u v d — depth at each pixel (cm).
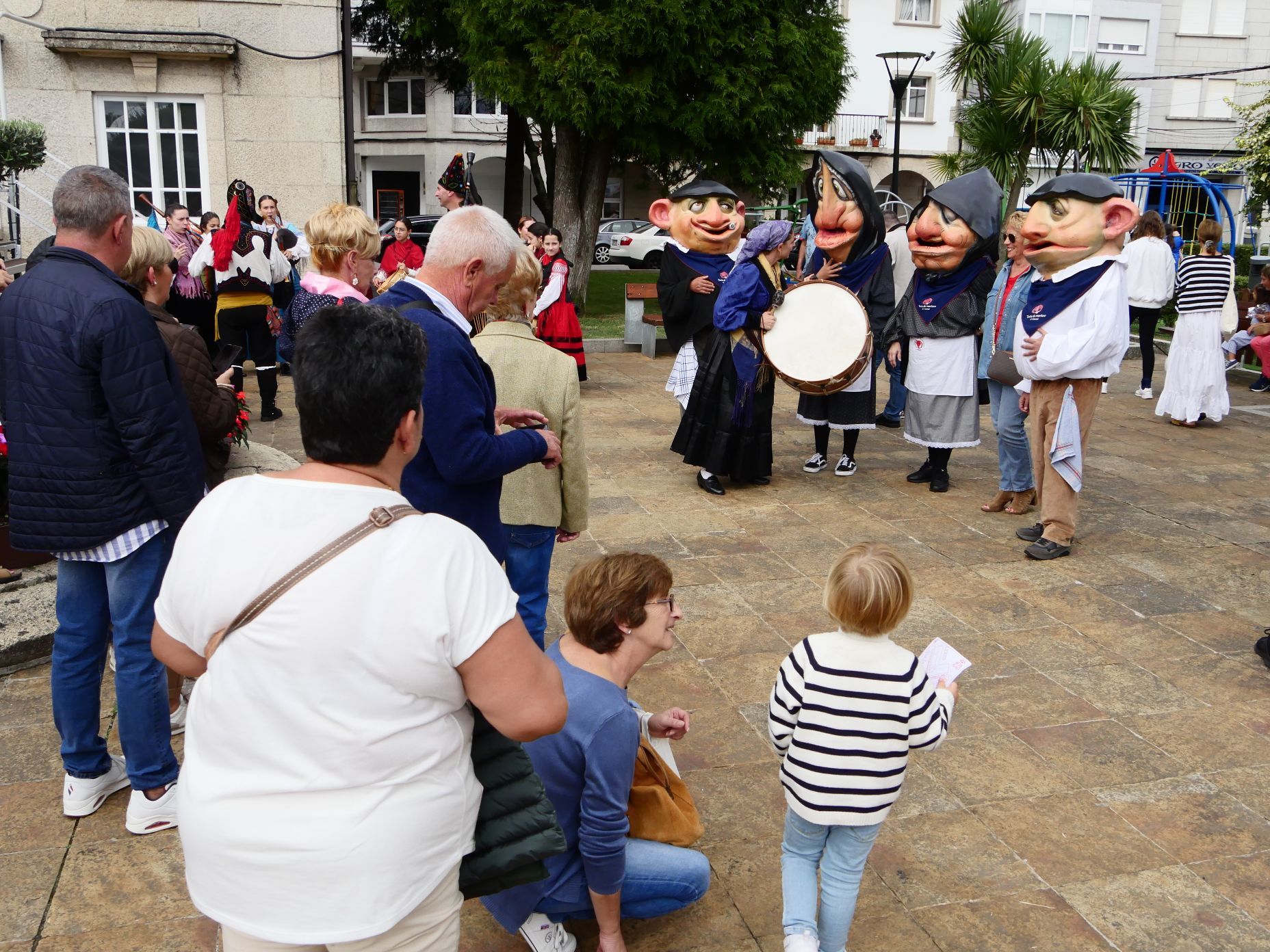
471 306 292
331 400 165
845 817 241
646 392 1012
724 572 538
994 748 371
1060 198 531
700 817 328
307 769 157
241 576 158
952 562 560
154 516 296
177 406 287
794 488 700
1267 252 2070
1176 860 309
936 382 669
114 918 278
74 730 315
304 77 1256
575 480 362
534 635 371
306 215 1296
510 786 180
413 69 1944
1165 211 1709
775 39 1409
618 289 2022
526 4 1317
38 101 1193
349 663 156
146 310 285
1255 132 1532
